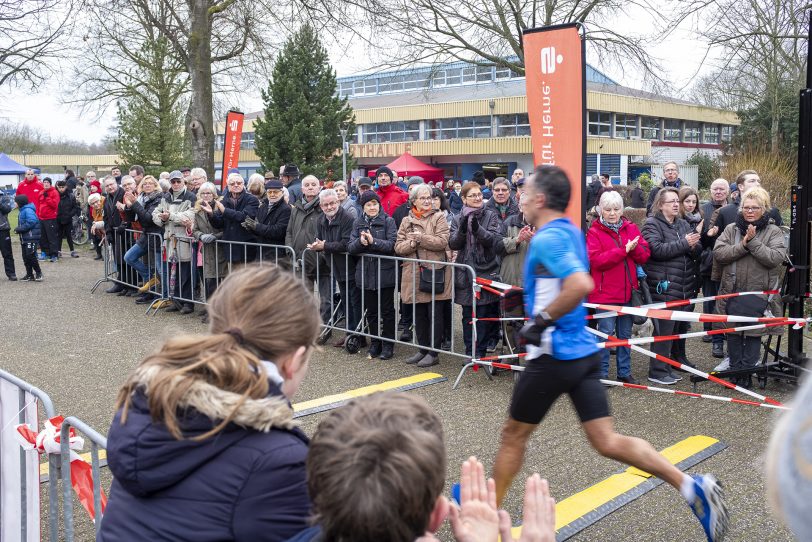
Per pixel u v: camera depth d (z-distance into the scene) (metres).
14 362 7.30
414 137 48.00
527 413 3.54
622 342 5.82
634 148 43.69
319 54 33.12
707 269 7.59
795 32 16.39
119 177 17.14
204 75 16.22
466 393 6.20
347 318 7.69
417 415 1.44
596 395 3.48
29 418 3.11
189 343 1.61
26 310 10.00
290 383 1.75
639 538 3.69
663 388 6.02
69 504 2.88
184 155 21.48
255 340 1.65
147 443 1.51
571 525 3.80
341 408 1.49
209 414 1.49
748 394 5.81
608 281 6.23
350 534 1.34
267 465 1.51
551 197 3.52
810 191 6.01
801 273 6.09
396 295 7.40
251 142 55.41
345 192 10.02
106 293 11.30
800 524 0.86
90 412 5.80
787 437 0.90
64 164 71.69
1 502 3.36
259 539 1.50
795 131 27.53
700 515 3.26
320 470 1.38
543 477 4.44
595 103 41.38
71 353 7.63
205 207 8.75
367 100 54.00
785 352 7.64
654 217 6.65
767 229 6.21
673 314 5.71
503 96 43.34
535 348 3.45
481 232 6.59
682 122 49.81
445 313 7.68
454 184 23.08
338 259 7.71
